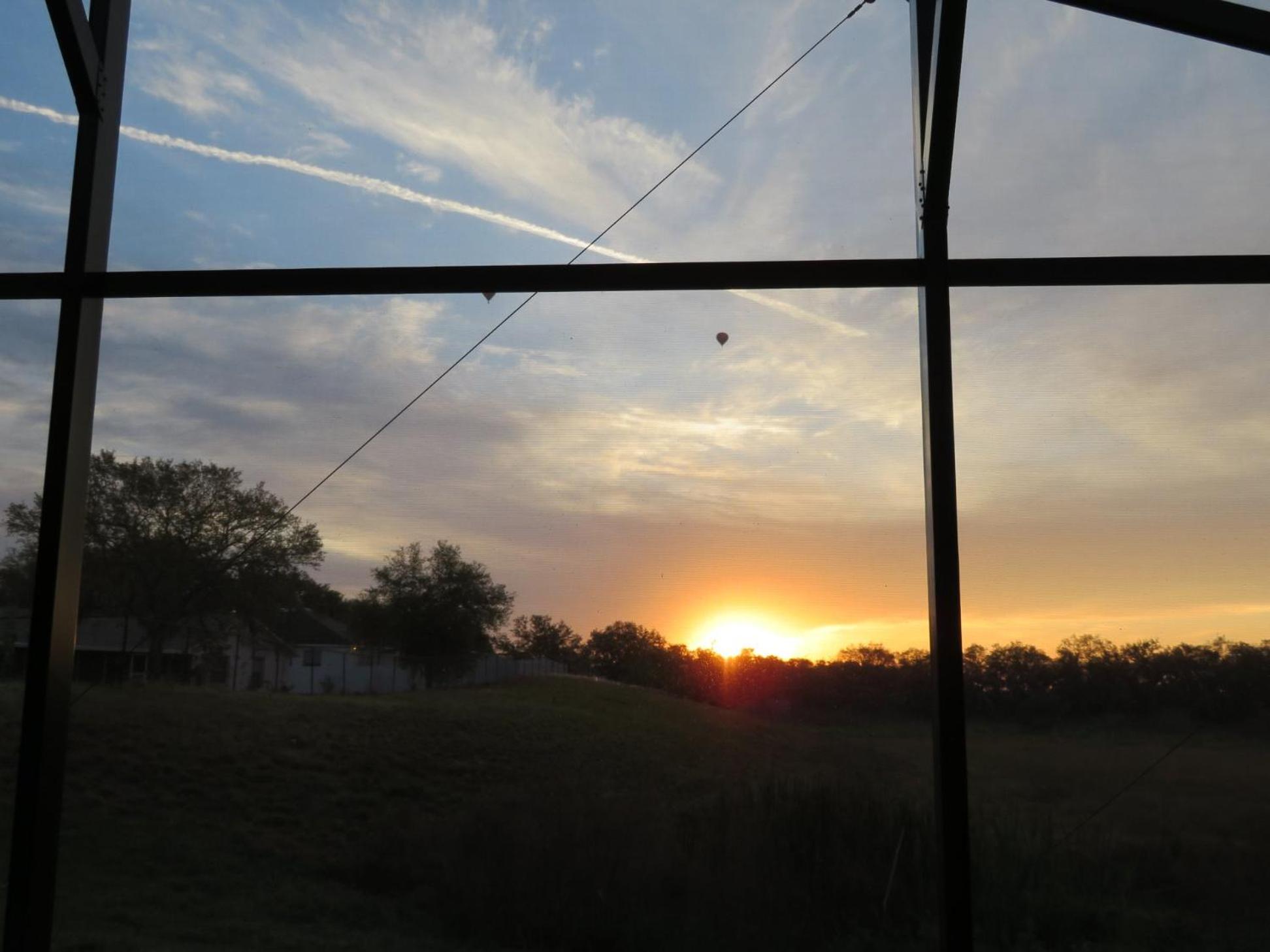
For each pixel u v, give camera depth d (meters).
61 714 3.76
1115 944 5.00
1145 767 6.31
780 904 5.79
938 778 3.44
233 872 7.63
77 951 5.75
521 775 9.69
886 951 5.29
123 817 8.73
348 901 6.85
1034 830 5.82
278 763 10.11
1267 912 5.08
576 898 6.12
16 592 10.92
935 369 3.64
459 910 6.38
